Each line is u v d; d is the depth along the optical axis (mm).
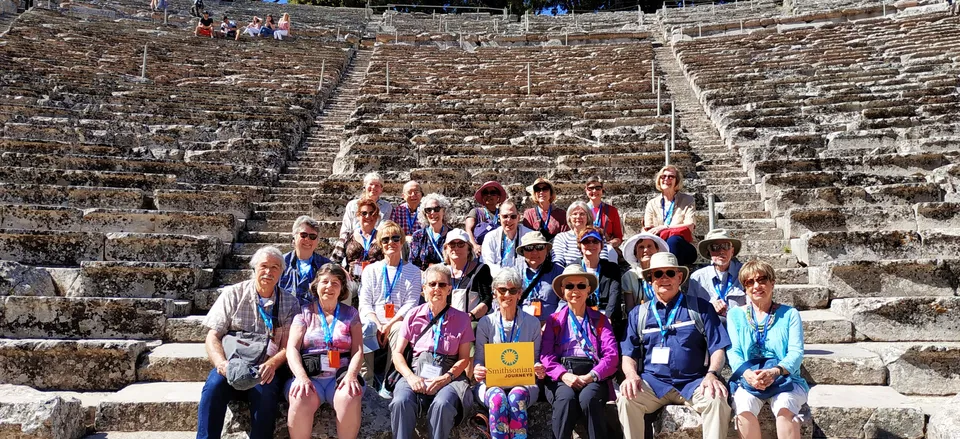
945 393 5363
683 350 5043
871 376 5527
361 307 5879
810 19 25734
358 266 6727
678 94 17328
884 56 18234
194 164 10344
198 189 9617
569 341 5211
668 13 32156
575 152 11664
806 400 4852
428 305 5328
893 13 25219
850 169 10078
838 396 5188
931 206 7941
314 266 6215
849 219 8125
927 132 11086
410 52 23688
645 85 17859
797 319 4992
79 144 10547
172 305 6508
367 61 23000
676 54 22234
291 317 5293
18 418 4598
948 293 6578
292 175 11055
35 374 5652
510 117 14414
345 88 19031
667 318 5156
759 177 10188
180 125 12766
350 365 4996
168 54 19609
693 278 6129
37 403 4680
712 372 4910
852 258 7395
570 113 15211
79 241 7469
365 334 5488
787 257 7766
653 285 5266
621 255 7254
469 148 11852
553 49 24266
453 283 6129
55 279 6883
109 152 10680
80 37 19922
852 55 18844
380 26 30672
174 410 5137
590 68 21031
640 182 9914
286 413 5031
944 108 12242
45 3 24984
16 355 5648
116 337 6242
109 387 5672
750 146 11438
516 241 6781
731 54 20766
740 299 5824
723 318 5676
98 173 9375
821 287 6832
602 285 5844
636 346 5195
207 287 7230
